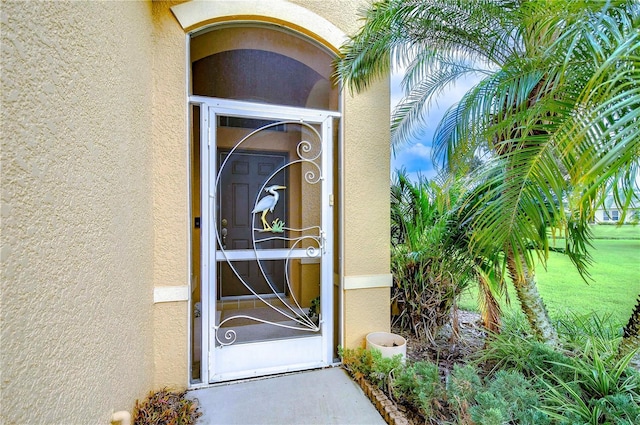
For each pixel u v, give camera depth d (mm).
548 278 5090
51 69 1200
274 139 3199
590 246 3367
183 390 2746
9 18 978
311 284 3293
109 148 1742
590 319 4082
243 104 3059
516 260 2512
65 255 1284
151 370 2570
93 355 1520
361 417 2438
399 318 4500
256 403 2586
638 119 1672
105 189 1681
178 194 2770
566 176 2455
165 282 2721
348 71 3180
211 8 2875
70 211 1326
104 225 1663
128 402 2018
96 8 1593
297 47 3393
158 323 2689
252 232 3119
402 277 4477
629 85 1845
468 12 2824
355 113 3375
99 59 1623
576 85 2357
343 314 3324
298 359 3186
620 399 2178
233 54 3305
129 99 2082
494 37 3016
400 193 4805
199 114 2961
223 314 3004
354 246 3359
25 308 1033
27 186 1054
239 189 3084
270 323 3143
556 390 2520
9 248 961
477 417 2027
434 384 2506
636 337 3006
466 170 3133
